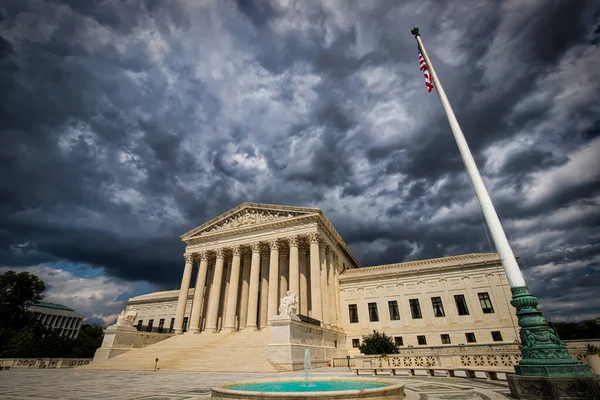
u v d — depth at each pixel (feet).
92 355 243.60
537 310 40.24
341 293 198.18
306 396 31.27
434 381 64.23
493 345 114.01
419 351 101.76
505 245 44.16
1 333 234.17
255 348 121.90
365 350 128.16
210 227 204.33
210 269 213.46
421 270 185.37
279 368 103.19
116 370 117.19
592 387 32.96
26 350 211.20
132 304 278.67
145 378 83.15
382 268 202.69
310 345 126.31
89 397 48.39
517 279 42.24
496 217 46.09
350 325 187.93
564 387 33.99
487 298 169.48
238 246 186.80
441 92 59.82
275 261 172.65
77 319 464.65
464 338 165.58
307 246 188.96
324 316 162.61
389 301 186.91
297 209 179.52
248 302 179.83
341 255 225.35
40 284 256.32
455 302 174.40
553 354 36.88
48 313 430.20
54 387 63.31
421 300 180.65
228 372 102.01
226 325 168.25
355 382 48.80
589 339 120.16
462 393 45.75
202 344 141.69
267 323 159.94
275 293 165.68
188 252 202.80
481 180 49.01
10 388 61.77
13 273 245.65
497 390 47.62
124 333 150.61
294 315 121.90
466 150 51.72
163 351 137.08
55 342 230.48
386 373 86.74
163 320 258.57
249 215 194.39
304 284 178.91
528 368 37.58
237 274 181.16
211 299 180.24
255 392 32.81
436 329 171.83
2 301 236.84
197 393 52.65
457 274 179.01
